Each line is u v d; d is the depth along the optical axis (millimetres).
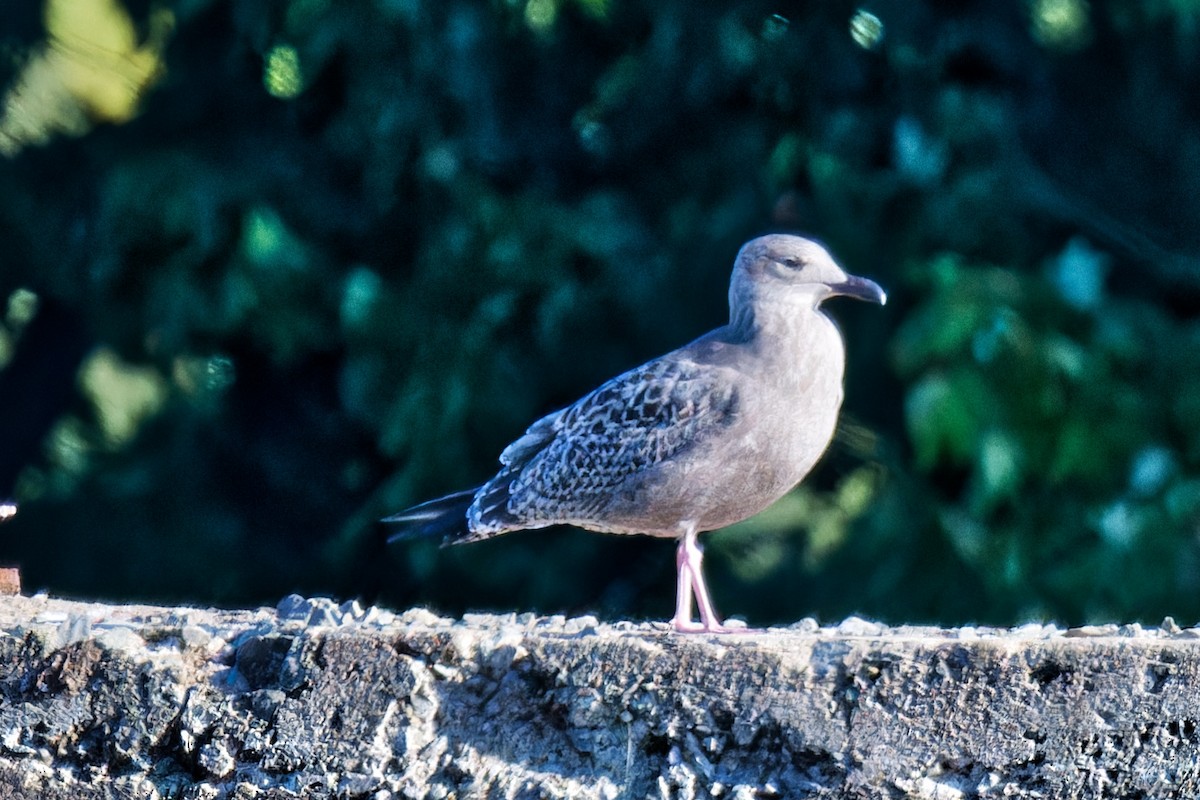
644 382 8125
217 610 7352
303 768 5922
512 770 5867
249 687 6012
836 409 8172
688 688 5797
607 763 5848
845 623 7203
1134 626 6520
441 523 8945
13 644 6086
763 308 8062
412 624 6484
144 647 6070
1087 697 5672
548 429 8617
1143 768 5680
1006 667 5680
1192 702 5648
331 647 5941
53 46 16375
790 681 5746
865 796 5727
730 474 8047
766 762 5785
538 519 8547
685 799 5770
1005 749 5691
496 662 5891
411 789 5871
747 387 7934
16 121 16125
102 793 6016
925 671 5703
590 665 5836
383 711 5895
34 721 6062
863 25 12617
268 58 13469
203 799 5977
